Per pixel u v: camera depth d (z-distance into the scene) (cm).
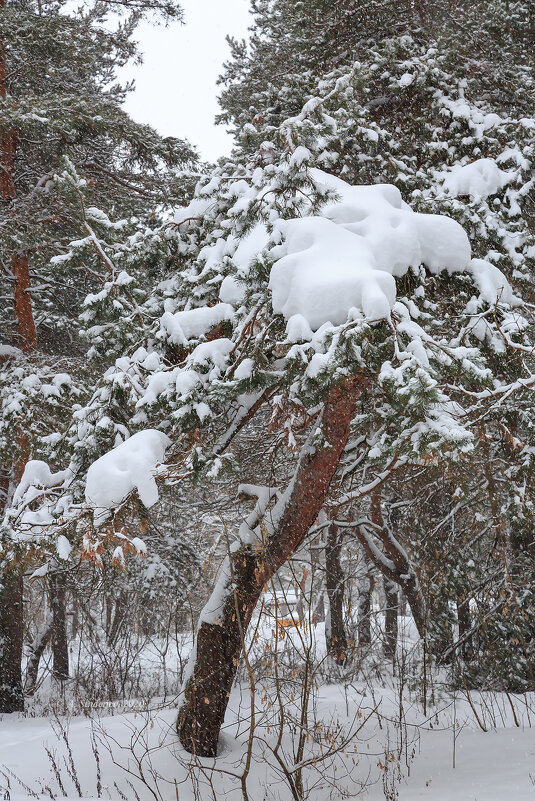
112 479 600
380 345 550
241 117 1077
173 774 646
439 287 739
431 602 1058
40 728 912
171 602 1422
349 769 671
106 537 599
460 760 680
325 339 538
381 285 563
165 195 959
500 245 779
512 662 988
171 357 739
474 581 1020
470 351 569
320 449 668
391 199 706
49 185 1158
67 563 1070
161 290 795
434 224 673
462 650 1070
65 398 1041
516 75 1059
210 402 633
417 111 1000
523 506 775
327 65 1108
